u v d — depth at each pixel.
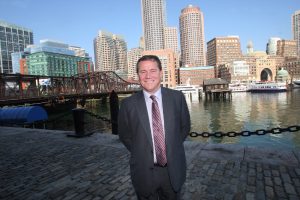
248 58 176.88
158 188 2.72
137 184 2.67
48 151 8.02
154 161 2.64
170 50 170.88
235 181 4.82
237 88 115.31
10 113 21.86
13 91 41.06
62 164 6.60
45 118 22.72
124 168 5.97
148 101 2.69
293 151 6.35
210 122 38.31
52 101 47.47
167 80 169.38
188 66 192.50
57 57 172.38
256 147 6.83
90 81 69.12
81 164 6.50
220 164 5.70
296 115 41.19
